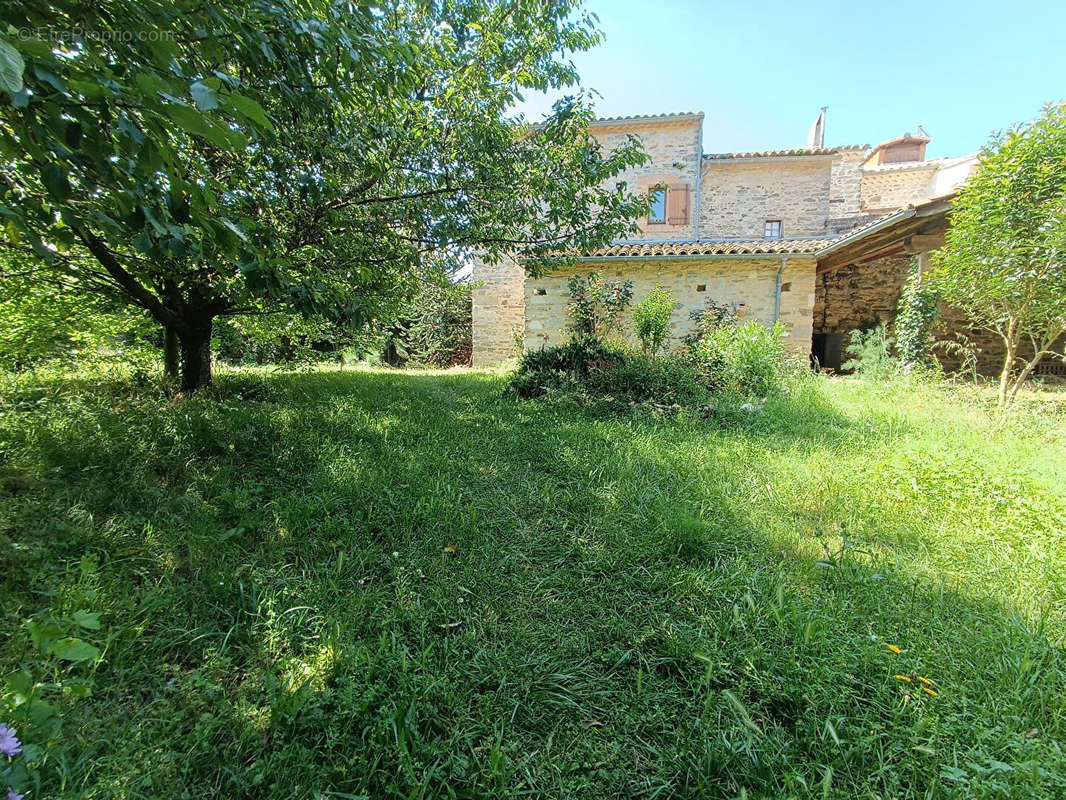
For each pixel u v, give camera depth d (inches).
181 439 119.6
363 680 53.2
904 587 75.1
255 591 67.2
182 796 40.0
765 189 503.5
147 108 41.3
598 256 366.6
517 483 118.0
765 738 47.8
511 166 169.2
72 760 41.6
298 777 42.4
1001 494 108.5
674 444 151.7
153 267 134.1
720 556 85.4
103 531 74.4
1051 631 64.6
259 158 122.3
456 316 552.1
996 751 46.2
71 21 43.6
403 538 87.7
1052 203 177.0
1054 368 378.3
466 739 47.9
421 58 143.9
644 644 62.9
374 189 173.5
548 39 175.8
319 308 105.5
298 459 119.6
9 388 158.6
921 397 229.6
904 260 450.9
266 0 72.6
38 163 44.8
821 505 106.3
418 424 167.8
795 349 365.1
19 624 54.2
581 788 43.5
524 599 72.6
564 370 247.0
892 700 51.7
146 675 52.4
